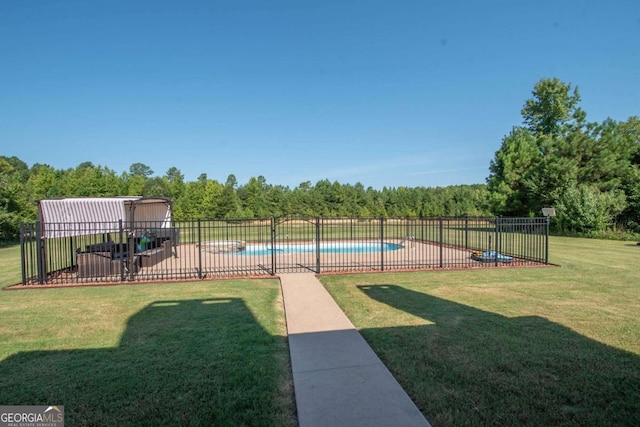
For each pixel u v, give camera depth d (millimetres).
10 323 5152
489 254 10930
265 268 9906
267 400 3115
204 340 4477
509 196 23547
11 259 12516
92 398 3152
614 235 17609
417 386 3309
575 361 3820
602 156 20172
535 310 5684
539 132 28016
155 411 2951
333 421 2746
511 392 3209
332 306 5977
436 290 7094
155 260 11008
